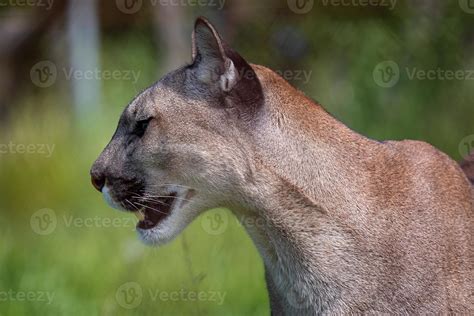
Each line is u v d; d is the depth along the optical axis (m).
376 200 10.44
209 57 10.70
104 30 29.34
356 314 10.34
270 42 26.08
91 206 19.41
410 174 10.67
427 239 10.32
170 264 16.22
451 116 22.50
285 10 25.77
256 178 10.47
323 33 25.44
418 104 22.72
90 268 16.64
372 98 23.25
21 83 29.20
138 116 11.02
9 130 24.33
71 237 18.12
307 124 10.66
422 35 23.28
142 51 28.17
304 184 10.45
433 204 10.49
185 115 10.73
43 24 28.67
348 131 10.86
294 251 10.52
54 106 26.80
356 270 10.34
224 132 10.61
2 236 18.58
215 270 16.14
